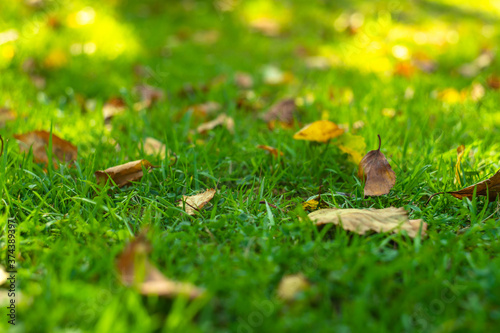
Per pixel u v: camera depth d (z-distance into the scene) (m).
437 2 1.91
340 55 1.29
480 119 0.86
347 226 0.56
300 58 1.29
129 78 1.07
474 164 0.71
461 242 0.55
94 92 1.01
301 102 0.96
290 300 0.50
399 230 0.56
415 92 0.97
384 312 0.49
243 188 0.70
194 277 0.51
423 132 0.82
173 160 0.72
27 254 0.55
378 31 1.51
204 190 0.67
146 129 0.83
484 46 1.36
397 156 0.74
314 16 1.62
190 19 1.53
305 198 0.67
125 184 0.67
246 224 0.59
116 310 0.48
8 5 1.38
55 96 0.98
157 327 0.48
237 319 0.49
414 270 0.52
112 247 0.55
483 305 0.49
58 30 1.29
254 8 1.64
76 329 0.48
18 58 1.09
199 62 1.22
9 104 0.90
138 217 0.60
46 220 0.60
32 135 0.73
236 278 0.52
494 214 0.61
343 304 0.49
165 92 0.99
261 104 0.97
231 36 1.43
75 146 0.74
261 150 0.76
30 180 0.66
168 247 0.56
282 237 0.57
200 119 0.91
